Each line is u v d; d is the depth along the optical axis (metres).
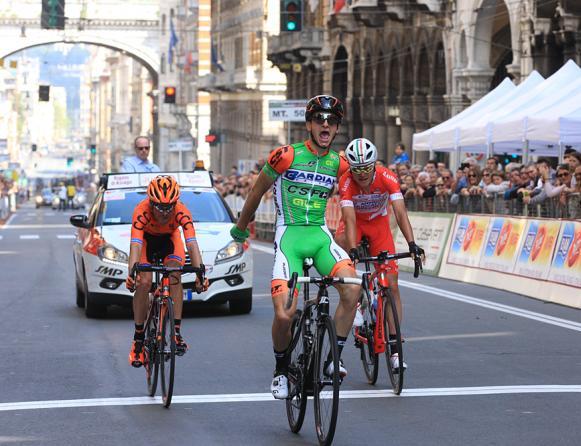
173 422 12.10
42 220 83.94
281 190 11.91
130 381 14.55
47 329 19.81
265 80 102.75
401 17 58.09
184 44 145.12
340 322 11.64
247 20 108.50
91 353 16.94
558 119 29.55
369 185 14.12
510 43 51.47
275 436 11.47
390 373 13.60
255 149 106.12
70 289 27.67
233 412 12.59
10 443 11.14
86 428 11.82
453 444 10.98
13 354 16.91
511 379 14.38
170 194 13.36
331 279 11.11
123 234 21.44
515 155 43.75
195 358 16.23
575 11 41.06
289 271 11.70
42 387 14.15
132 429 11.77
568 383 14.09
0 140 128.62
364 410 12.59
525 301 23.70
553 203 24.42
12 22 148.12
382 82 64.75
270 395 13.52
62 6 74.75
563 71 33.72
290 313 11.39
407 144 60.19
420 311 21.86
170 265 13.70
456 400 13.06
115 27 154.25
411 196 34.25
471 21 50.97
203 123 134.88
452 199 30.48
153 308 13.59
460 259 28.86
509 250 26.12
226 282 21.14
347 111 70.31
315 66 78.69
